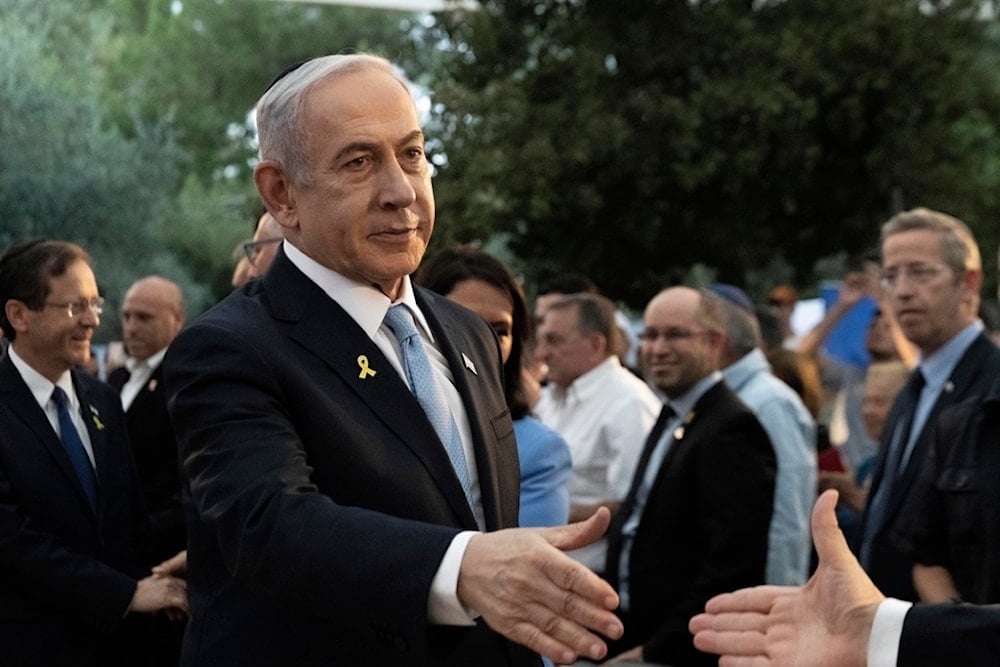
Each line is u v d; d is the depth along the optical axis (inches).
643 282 374.3
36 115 353.1
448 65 373.4
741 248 370.3
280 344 82.7
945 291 165.9
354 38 725.3
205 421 79.1
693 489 170.6
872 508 171.6
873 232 376.2
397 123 84.1
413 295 93.7
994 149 443.2
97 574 147.9
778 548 173.5
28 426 151.3
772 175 363.3
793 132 356.2
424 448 83.7
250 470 75.7
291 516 72.7
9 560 144.9
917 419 169.3
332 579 70.9
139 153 418.9
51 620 147.9
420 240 86.3
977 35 400.5
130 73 590.9
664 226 368.5
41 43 367.9
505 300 134.3
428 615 70.8
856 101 354.3
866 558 168.7
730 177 353.4
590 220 358.6
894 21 358.0
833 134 367.6
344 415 82.0
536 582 66.4
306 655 79.7
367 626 71.7
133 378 228.8
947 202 367.9
